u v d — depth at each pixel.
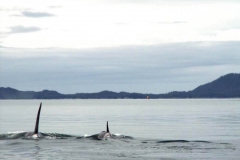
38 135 65.94
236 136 79.62
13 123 116.31
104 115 173.38
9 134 67.56
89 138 65.81
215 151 53.94
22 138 65.06
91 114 185.12
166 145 59.66
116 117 155.12
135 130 94.44
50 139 64.50
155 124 114.25
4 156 49.34
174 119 139.25
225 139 73.50
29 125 109.00
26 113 193.25
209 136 79.69
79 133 88.06
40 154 50.75
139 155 50.22
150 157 48.88
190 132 88.69
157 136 80.06
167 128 99.88
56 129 97.81
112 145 59.22
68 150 54.06
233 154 51.41
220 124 113.19
